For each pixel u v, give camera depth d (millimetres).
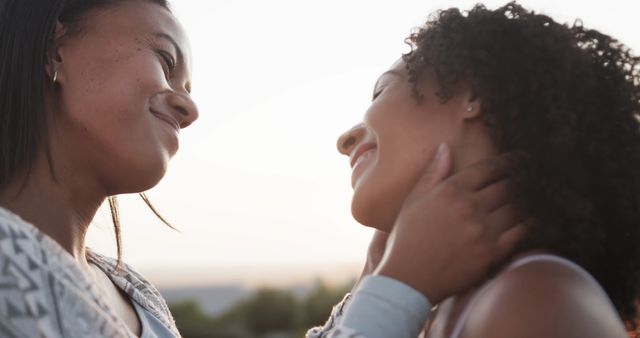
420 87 1435
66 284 1523
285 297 19500
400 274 1316
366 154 1514
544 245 1290
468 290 1336
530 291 1155
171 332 2133
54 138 1752
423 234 1324
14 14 1747
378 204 1454
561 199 1282
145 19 1839
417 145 1411
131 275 2205
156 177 1830
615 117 1395
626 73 1443
